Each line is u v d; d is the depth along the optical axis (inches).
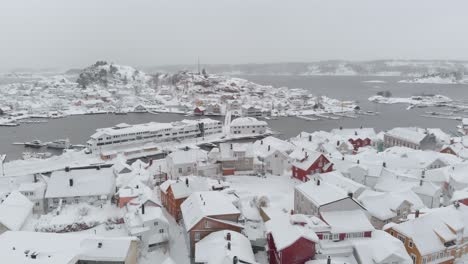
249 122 6643.7
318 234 1969.7
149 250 2129.7
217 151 3715.6
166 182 2822.3
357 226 2007.9
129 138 5344.5
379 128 7372.1
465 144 4562.0
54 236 1835.6
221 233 1964.8
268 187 3230.8
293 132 6988.2
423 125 7672.2
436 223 2073.1
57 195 2738.7
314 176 3115.2
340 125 7760.8
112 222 2443.4
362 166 3174.2
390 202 2458.2
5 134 6638.8
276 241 1856.5
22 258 1612.9
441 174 3216.0
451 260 2034.9
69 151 5073.8
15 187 2910.9
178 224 2474.2
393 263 1813.5
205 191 2501.2
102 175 2923.2
